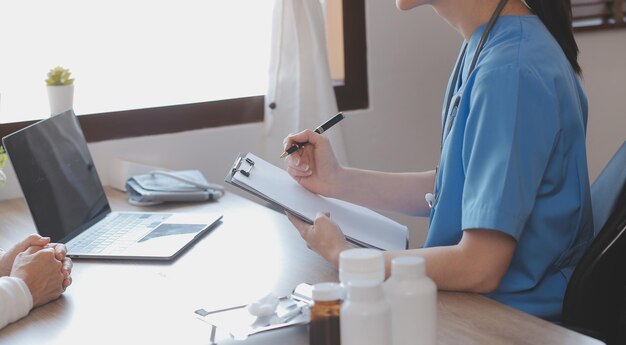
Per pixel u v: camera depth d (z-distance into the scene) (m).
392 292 0.88
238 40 2.51
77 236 1.67
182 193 1.99
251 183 1.47
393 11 2.72
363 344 0.84
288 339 1.08
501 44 1.36
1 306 1.20
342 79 2.71
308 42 2.40
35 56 2.26
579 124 1.36
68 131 1.81
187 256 1.53
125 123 2.30
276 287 1.33
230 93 2.52
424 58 2.80
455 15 1.48
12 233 1.81
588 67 2.95
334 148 2.46
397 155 2.82
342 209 1.56
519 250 1.35
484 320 1.15
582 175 1.37
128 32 2.37
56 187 1.64
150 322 1.20
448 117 1.46
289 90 2.41
